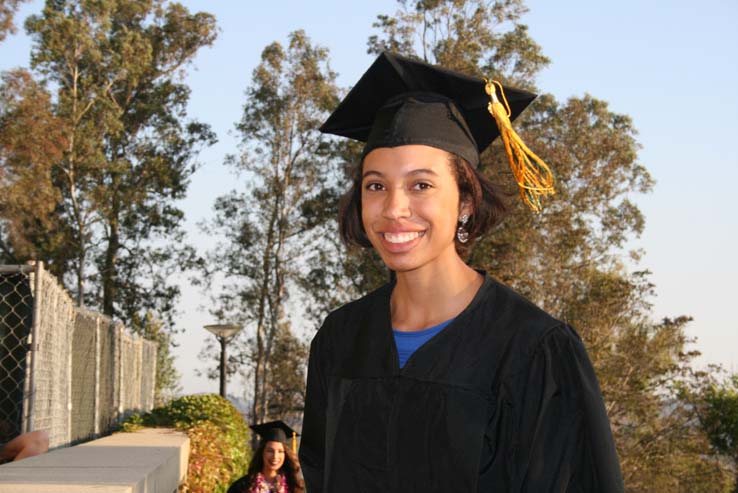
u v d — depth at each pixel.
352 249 2.35
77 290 38.44
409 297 2.08
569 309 34.41
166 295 40.00
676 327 35.78
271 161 40.19
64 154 35.78
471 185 2.06
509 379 1.88
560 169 32.69
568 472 1.84
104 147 39.75
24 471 2.87
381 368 2.02
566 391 1.88
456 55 33.09
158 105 39.34
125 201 37.97
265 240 40.62
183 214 39.97
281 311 40.53
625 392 35.62
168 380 37.75
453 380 1.91
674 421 36.84
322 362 2.26
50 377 5.48
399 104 2.19
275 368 42.22
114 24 40.16
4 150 29.06
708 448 36.53
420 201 1.97
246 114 39.94
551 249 33.38
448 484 1.87
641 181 34.22
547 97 34.28
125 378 11.13
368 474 1.96
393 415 1.95
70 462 3.24
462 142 2.06
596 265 35.53
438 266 2.04
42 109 29.61
